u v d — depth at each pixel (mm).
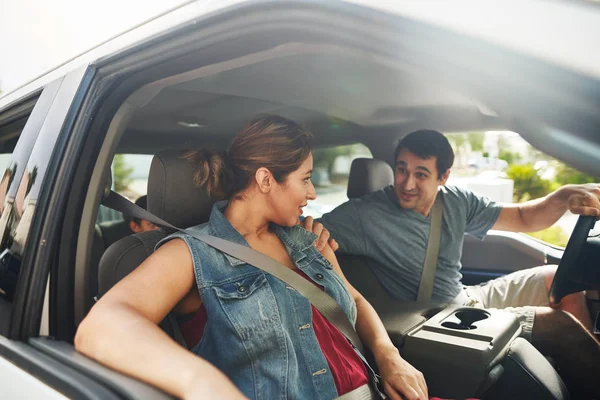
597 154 664
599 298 2195
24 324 1195
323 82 2051
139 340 984
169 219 1547
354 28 822
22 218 1275
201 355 1278
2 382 1148
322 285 1489
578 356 1939
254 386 1235
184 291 1283
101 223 3102
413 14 747
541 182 2291
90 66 1263
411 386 1462
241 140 1487
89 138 1249
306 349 1324
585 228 1964
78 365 1008
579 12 682
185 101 2227
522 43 668
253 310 1274
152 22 1133
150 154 2832
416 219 2316
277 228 1565
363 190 2555
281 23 925
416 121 2547
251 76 1944
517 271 2607
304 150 1474
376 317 1706
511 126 758
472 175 2488
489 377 1582
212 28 1016
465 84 760
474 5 722
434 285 2355
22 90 1567
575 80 626
